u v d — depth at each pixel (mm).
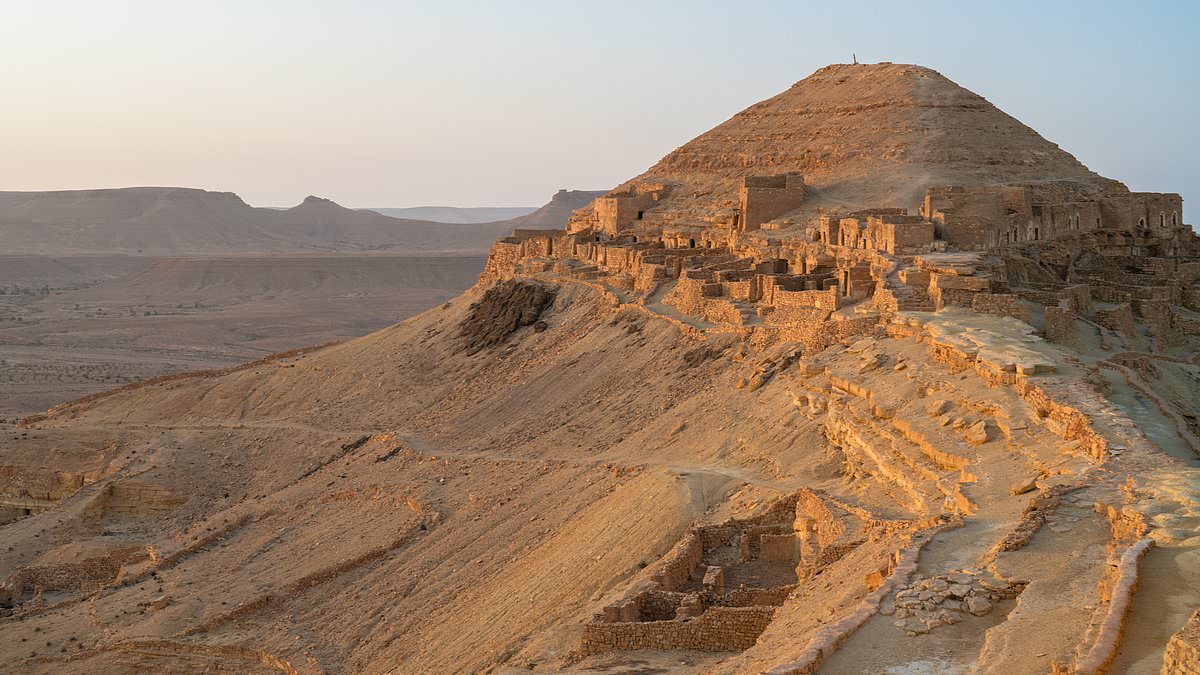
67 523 91438
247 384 120875
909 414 50438
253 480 96188
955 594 31172
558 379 93625
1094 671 24469
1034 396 46312
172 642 65875
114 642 67562
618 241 122688
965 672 27609
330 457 95562
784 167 131250
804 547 46094
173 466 98875
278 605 68688
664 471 58812
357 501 82938
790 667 28188
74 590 82250
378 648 58438
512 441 85000
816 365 63844
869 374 58281
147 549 83375
